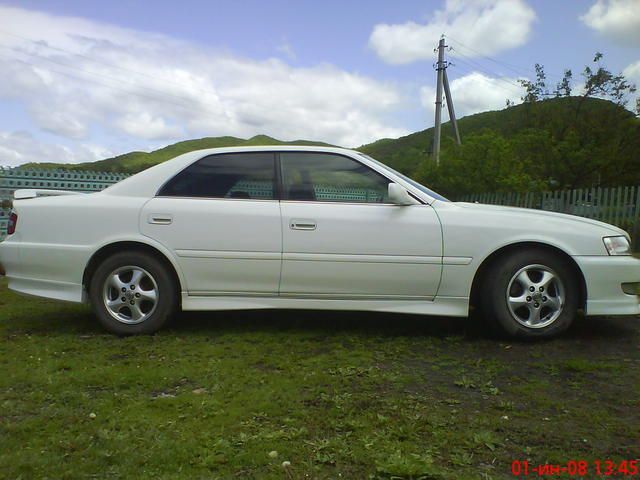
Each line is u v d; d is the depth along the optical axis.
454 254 4.45
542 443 2.72
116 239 4.60
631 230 10.87
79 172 13.14
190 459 2.54
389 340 4.54
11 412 3.08
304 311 5.57
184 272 4.59
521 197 14.11
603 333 4.72
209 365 3.88
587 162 19.52
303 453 2.60
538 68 22.80
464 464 2.51
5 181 11.85
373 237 4.48
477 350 4.26
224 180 4.72
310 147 4.79
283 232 4.52
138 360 4.01
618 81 20.94
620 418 3.01
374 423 2.92
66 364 3.89
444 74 27.47
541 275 4.46
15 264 4.75
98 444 2.68
